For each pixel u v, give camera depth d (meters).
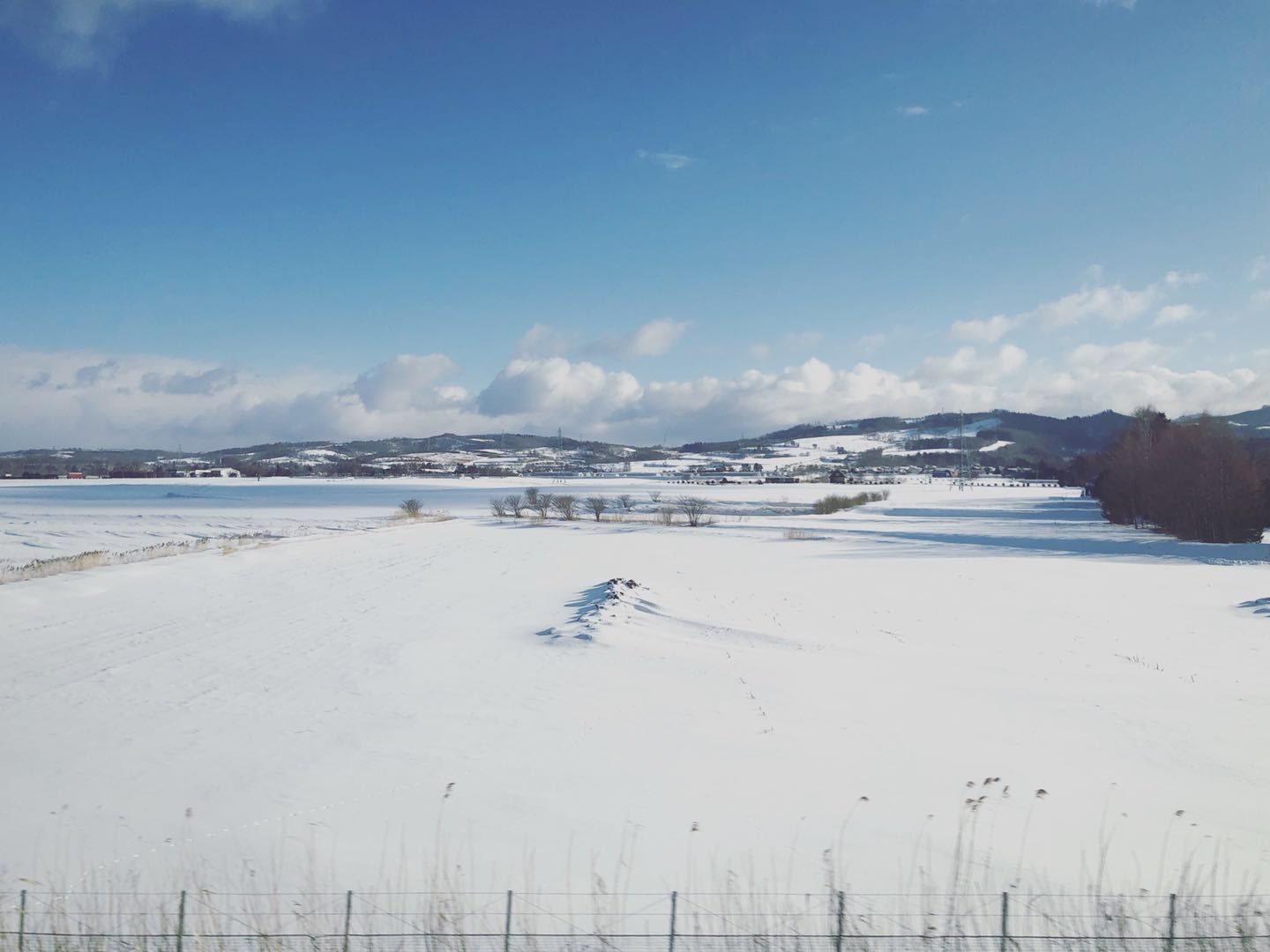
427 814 8.59
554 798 9.11
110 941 5.72
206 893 6.42
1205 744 11.46
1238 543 48.94
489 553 43.28
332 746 11.00
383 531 56.78
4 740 10.98
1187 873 7.36
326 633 19.50
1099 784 9.87
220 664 16.03
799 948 5.82
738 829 8.29
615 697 13.70
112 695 13.51
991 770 10.31
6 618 19.98
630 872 7.20
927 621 22.42
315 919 6.01
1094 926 6.21
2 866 7.14
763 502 101.75
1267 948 5.85
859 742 11.34
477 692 14.03
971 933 6.10
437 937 5.88
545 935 5.98
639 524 69.12
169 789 9.27
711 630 20.16
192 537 50.69
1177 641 19.66
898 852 7.75
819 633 20.22
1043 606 25.23
